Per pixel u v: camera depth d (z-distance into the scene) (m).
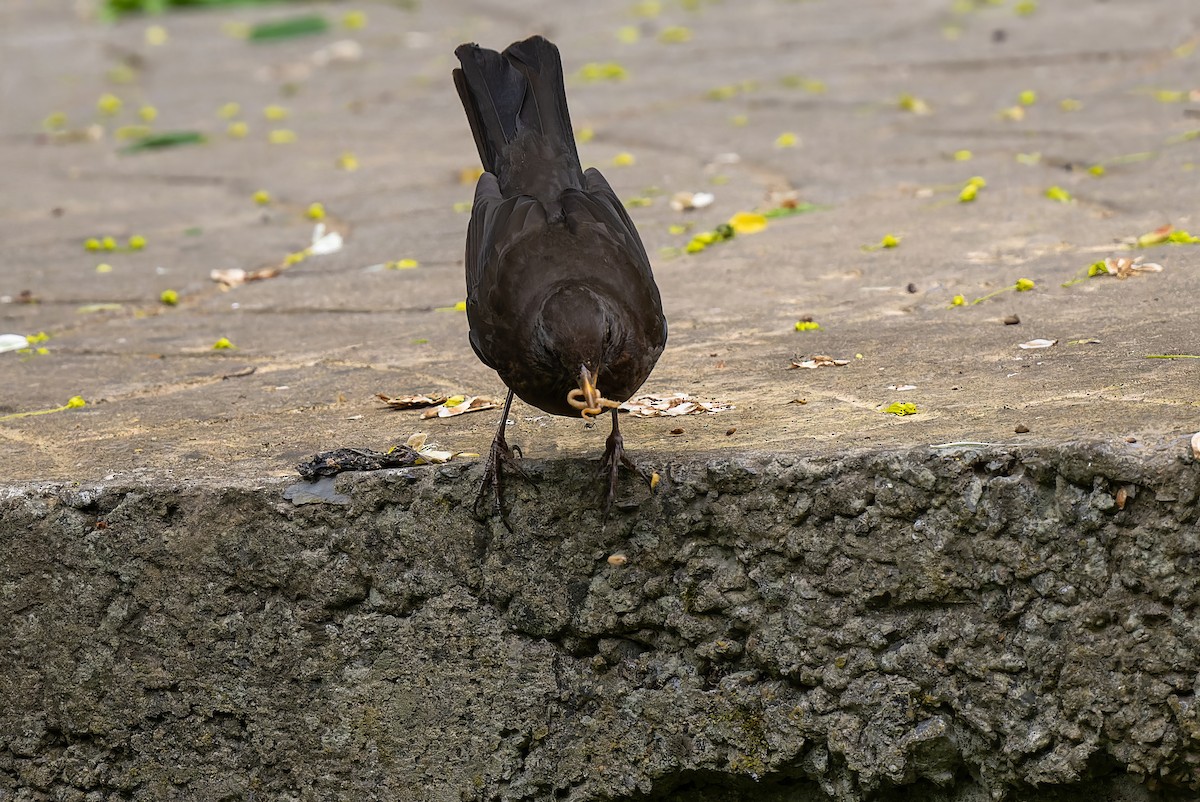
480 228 7.65
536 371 6.79
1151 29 20.14
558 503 6.98
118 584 7.48
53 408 9.20
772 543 6.69
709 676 6.95
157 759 7.64
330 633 7.32
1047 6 23.50
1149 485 6.07
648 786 7.09
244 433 8.26
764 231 12.57
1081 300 9.28
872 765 6.66
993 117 16.23
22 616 7.61
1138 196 12.01
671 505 6.83
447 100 21.91
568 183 7.97
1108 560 6.18
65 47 29.75
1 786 7.84
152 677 7.54
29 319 12.02
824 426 7.16
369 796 7.42
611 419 7.67
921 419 7.06
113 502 7.41
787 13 26.22
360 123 20.77
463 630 7.19
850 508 6.52
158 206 16.72
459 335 10.32
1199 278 9.40
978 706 6.47
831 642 6.66
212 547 7.34
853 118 17.27
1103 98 16.39
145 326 11.52
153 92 25.03
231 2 34.16
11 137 22.20
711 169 15.44
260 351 10.39
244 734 7.52
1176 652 6.14
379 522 7.17
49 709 7.70
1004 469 6.29
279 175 17.78
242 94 24.06
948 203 12.69
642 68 22.39
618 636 7.04
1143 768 6.26
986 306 9.47
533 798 7.25
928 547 6.43
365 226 14.65
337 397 8.93
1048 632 6.31
